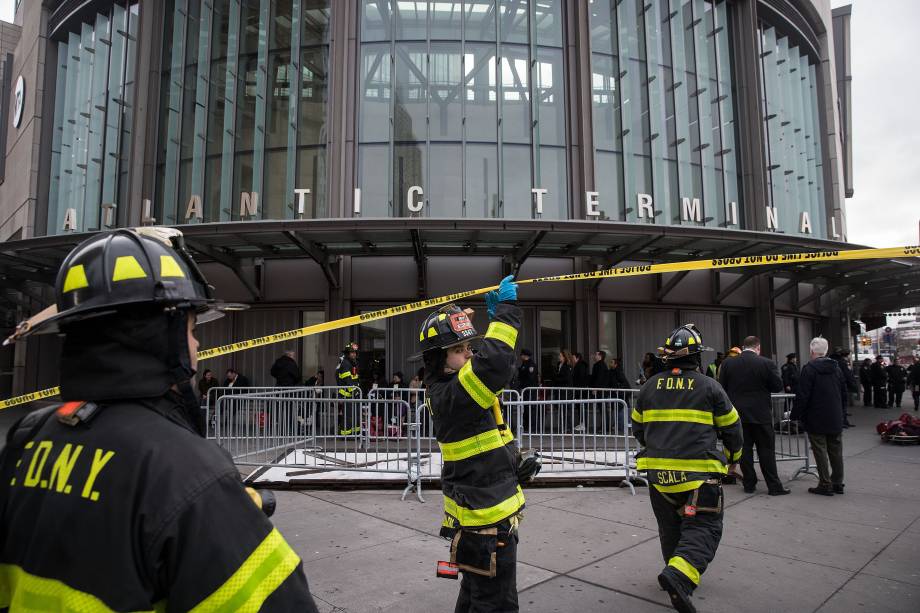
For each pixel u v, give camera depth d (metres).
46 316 1.39
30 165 17.59
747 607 3.69
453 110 13.92
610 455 8.40
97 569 0.99
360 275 14.14
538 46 14.46
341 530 5.29
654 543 4.96
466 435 2.61
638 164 14.69
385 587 3.96
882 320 23.11
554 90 14.48
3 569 1.15
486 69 14.12
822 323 19.16
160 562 1.01
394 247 13.35
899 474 8.02
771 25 17.64
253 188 13.86
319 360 14.29
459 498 2.59
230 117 14.28
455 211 13.58
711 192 15.45
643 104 14.91
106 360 1.13
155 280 1.19
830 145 18.92
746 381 6.93
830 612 3.63
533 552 4.73
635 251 12.84
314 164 13.95
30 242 11.62
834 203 18.70
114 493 1.03
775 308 16.69
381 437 7.79
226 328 14.52
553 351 14.39
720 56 16.25
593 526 5.45
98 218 15.42
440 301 5.17
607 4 15.04
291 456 8.63
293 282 14.33
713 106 15.98
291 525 5.45
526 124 14.11
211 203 14.34
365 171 13.72
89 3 16.41
